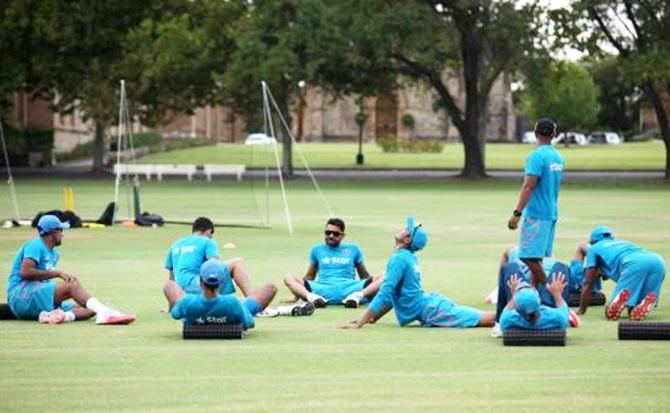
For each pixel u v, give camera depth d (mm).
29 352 24609
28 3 122562
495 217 73188
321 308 32156
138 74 125625
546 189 29266
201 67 127750
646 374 22094
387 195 99500
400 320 28484
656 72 114500
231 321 26500
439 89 128625
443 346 25359
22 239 55531
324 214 76000
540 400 19781
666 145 124375
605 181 124375
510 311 25703
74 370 22578
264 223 67312
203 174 132375
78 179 122500
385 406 19328
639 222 68438
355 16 115000
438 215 75125
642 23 118375
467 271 42531
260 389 20719
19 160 149250
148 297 34719
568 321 26406
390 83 130375
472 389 20688
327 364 23172
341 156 189375
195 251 29453
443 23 117250
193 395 20188
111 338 26484
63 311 29109
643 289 29547
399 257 28281
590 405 19406
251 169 135250
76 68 127625
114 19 127938
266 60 118500
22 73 125500
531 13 118812
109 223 64375
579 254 32656
